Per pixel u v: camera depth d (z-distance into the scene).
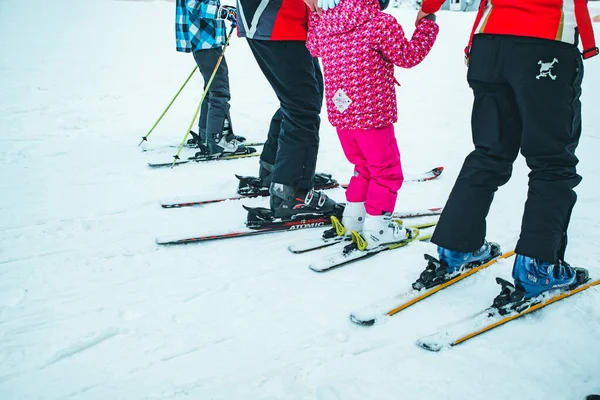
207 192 3.28
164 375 1.70
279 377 1.68
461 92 6.32
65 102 5.60
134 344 1.85
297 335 1.88
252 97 6.09
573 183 1.85
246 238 2.65
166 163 3.78
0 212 2.91
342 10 2.10
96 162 3.81
